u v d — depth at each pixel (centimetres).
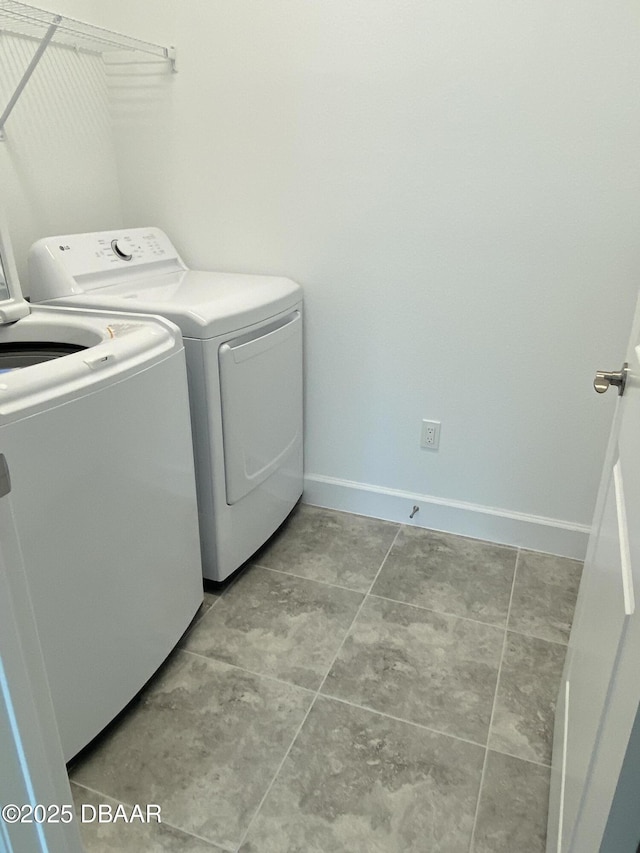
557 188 171
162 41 199
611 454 115
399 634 172
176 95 204
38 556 111
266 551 211
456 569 200
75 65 199
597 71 158
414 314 200
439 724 143
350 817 122
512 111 169
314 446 232
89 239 188
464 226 184
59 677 121
